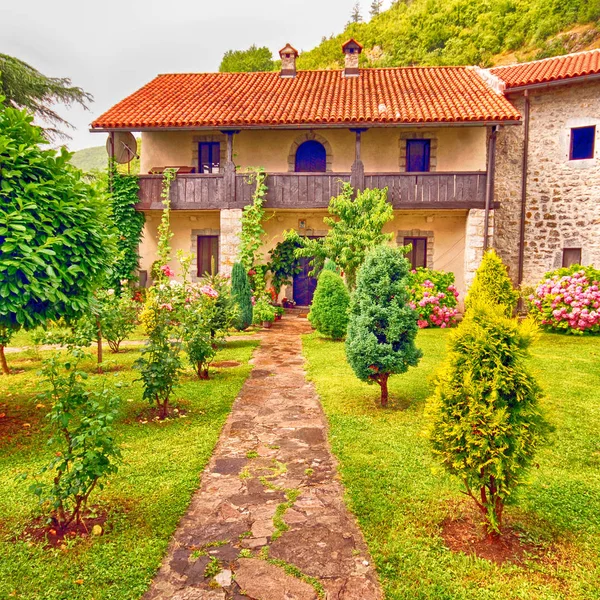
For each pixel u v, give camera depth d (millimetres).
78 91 17469
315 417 5637
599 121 13148
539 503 3590
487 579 2750
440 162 14594
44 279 4422
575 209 13633
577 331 10406
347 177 13211
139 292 14094
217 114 13672
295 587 2697
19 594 2639
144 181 13836
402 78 16281
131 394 6500
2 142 4301
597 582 2717
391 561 2916
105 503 3586
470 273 12844
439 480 3932
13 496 3742
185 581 2754
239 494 3789
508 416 2955
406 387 6707
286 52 17094
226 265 13617
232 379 7273
